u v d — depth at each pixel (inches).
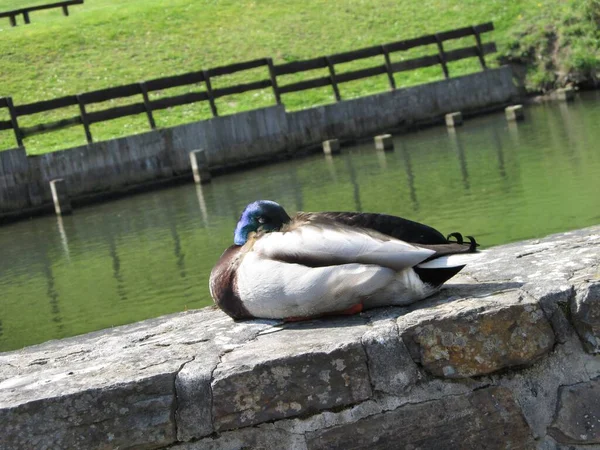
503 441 121.0
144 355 131.5
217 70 915.4
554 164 632.4
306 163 866.8
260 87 938.1
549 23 1131.9
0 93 1051.3
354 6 1289.4
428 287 128.5
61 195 779.4
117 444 116.3
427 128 987.3
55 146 927.0
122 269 502.6
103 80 1085.8
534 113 956.6
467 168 677.3
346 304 129.9
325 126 954.1
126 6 1343.5
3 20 1443.2
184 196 773.9
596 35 1089.4
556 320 123.1
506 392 121.6
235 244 144.8
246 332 135.6
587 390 122.4
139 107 882.1
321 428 118.3
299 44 1187.3
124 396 116.6
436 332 120.2
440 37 1025.5
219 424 117.3
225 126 904.9
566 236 171.2
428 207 550.6
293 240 131.2
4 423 114.6
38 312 430.3
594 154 646.5
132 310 406.9
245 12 1290.6
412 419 119.5
